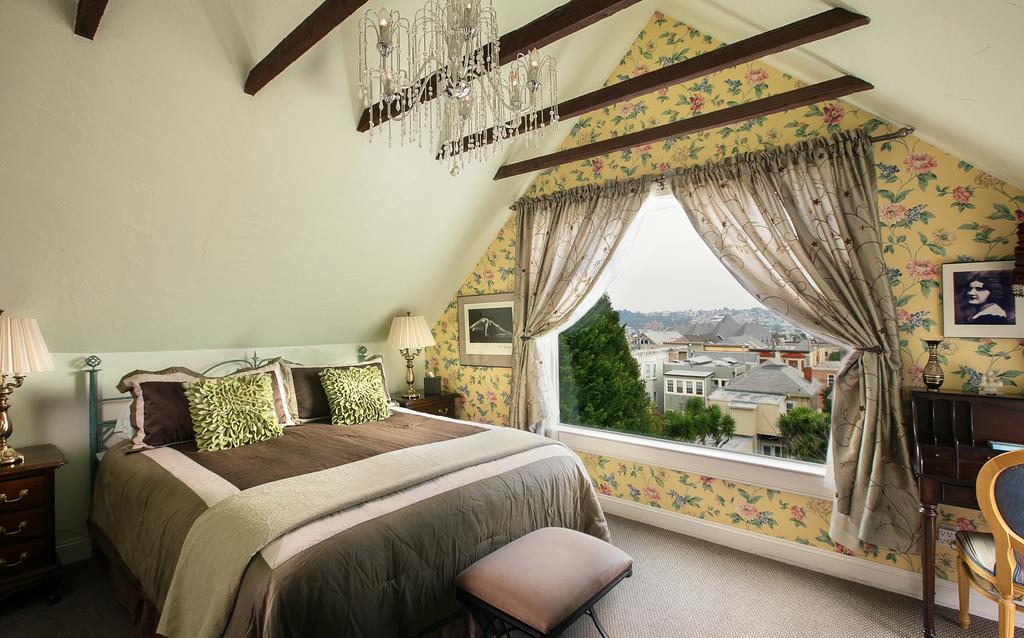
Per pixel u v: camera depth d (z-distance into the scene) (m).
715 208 2.82
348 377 3.39
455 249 3.97
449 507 1.93
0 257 2.28
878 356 2.35
